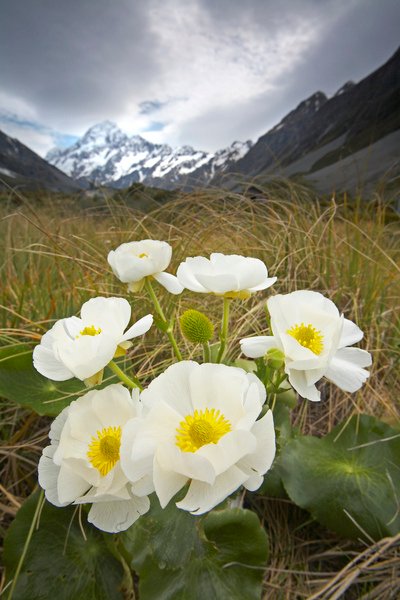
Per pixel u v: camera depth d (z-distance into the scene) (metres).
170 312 0.43
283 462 0.27
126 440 0.15
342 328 0.20
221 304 0.48
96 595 0.22
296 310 0.21
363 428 0.30
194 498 0.15
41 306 0.44
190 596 0.21
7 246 0.56
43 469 0.18
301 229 0.60
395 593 0.24
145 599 0.20
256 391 0.16
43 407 0.28
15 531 0.23
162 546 0.21
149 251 0.25
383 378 0.39
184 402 0.17
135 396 0.18
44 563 0.22
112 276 0.50
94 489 0.17
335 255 0.58
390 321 0.50
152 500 0.22
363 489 0.26
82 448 0.18
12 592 0.21
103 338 0.18
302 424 0.36
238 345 0.41
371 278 0.52
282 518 0.29
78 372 0.18
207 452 0.15
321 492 0.26
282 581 0.26
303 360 0.18
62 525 0.24
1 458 0.30
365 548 0.27
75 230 0.70
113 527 0.17
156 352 0.37
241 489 0.27
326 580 0.25
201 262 0.23
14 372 0.30
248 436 0.15
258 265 0.22
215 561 0.22
